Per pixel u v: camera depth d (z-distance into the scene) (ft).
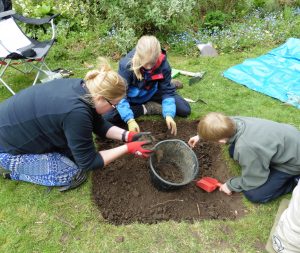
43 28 16.22
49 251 7.41
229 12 17.92
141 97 10.74
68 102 6.72
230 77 13.28
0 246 7.50
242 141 7.58
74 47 15.51
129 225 7.93
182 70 13.83
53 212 8.22
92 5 16.79
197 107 11.79
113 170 9.29
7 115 7.39
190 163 8.57
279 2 18.67
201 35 16.19
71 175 8.45
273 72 13.35
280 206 8.32
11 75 13.83
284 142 7.72
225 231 7.86
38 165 8.25
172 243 7.60
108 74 6.56
